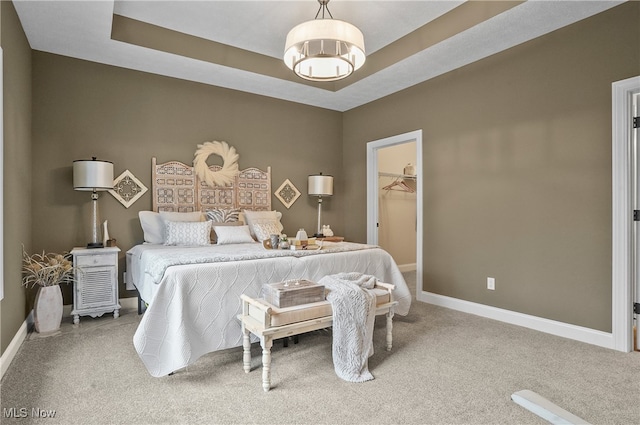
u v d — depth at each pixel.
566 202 3.01
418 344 2.82
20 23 2.96
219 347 2.41
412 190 6.43
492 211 3.56
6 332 2.40
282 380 2.22
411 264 6.62
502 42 3.29
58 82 3.61
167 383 2.17
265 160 4.90
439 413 1.86
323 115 5.42
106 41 3.32
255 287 2.60
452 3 3.08
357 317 2.32
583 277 2.91
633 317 2.71
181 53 3.62
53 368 2.37
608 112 2.76
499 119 3.49
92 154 3.77
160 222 3.92
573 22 2.95
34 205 3.48
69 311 3.61
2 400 1.97
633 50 2.63
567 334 2.98
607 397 2.01
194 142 4.36
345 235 5.57
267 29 3.55
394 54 3.76
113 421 1.78
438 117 4.09
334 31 2.38
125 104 3.95
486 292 3.62
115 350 2.68
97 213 3.77
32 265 3.03
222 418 1.81
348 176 5.50
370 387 2.13
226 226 4.00
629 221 2.67
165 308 2.27
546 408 1.85
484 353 2.64
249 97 4.76
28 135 3.28
